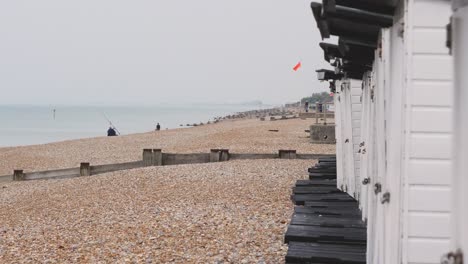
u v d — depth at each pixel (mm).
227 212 9094
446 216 3469
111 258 6758
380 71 4535
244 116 89312
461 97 1878
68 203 11172
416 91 3443
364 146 6977
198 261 6414
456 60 1911
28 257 7051
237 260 6371
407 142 3477
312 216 7270
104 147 27109
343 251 5668
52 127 81438
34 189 13484
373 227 5000
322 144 22750
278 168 14352
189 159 16062
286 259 5504
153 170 14586
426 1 3402
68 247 7453
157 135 35344
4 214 10555
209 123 66562
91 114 167250
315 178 11188
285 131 31891
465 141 1854
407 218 3506
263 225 8039
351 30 4891
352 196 8664
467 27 1855
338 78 9773
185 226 8219
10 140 51094
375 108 4926
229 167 14695
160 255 6754
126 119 120875
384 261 4211
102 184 13195
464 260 1841
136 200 10820
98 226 8664
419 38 3422
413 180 3492
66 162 21484
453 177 1920
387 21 4016
